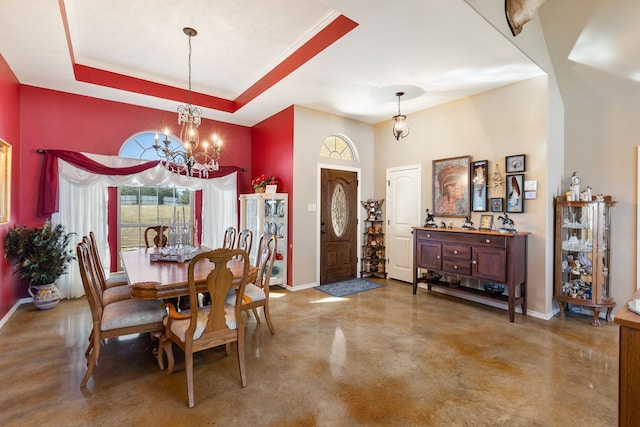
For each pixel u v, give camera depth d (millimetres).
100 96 4211
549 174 3506
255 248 4840
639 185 3297
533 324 3328
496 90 3889
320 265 4984
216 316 2070
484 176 3971
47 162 3859
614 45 3090
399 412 1900
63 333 2996
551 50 3451
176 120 4879
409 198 5012
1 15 2436
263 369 2389
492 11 2553
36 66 3357
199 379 2246
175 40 3238
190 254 3180
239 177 5535
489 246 3570
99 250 4199
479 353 2664
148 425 1770
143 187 4770
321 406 1951
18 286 3760
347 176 5324
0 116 3164
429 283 4305
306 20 2883
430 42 2814
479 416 1869
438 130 4555
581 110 3709
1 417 1818
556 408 1945
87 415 1844
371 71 3428
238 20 2883
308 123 4789
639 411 1277
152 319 2326
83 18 2854
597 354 2648
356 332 3098
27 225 3814
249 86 4441
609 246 3453
